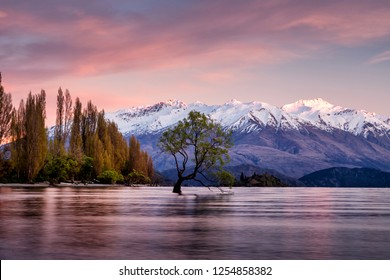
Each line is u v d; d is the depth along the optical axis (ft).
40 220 106.11
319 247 69.87
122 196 241.14
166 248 68.28
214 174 290.15
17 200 187.62
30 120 413.80
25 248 67.26
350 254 64.39
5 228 90.17
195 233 84.94
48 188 368.48
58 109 493.77
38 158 416.05
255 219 114.01
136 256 62.39
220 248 68.64
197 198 233.55
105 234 82.28
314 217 121.90
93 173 490.08
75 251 65.26
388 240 77.41
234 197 260.01
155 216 119.65
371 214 134.72
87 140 497.05
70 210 136.67
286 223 104.94
